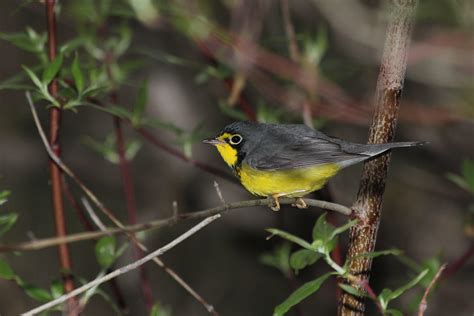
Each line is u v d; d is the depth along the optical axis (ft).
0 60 56.03
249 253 54.65
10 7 55.52
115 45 35.50
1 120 56.49
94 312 51.39
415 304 25.53
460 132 49.88
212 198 53.57
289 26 34.88
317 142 32.04
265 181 33.06
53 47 27.73
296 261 21.54
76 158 55.77
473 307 48.47
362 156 22.24
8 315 47.03
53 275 52.44
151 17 32.19
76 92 26.89
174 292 53.36
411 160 52.11
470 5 37.60
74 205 29.32
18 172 55.83
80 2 34.27
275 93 35.63
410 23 21.59
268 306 53.78
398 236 52.24
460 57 39.55
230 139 34.37
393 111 21.99
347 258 22.50
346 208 22.56
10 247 18.80
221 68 34.81
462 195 50.03
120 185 55.31
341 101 35.40
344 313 22.34
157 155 53.78
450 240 50.98
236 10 35.35
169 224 20.48
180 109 51.34
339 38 46.06
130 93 51.88
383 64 21.86
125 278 51.19
